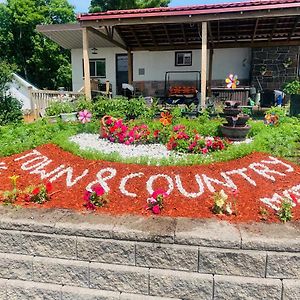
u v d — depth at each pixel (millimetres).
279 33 11906
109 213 2891
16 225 2695
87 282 2572
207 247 2422
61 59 23422
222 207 2885
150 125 6473
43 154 4578
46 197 3230
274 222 2703
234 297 2377
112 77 14883
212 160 4121
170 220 2721
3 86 10328
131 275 2490
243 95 10742
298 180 3697
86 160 4195
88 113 6848
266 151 4613
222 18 8773
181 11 8883
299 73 12602
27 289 2633
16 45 23656
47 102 10328
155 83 14250
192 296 2426
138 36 12617
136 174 3721
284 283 2332
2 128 6441
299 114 7914
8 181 3771
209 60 12922
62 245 2619
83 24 9531
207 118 7484
